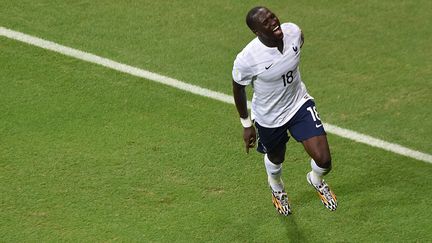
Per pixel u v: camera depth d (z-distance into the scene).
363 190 30.95
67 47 38.31
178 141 33.09
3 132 33.09
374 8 42.41
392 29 40.88
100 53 38.06
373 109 35.38
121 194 30.38
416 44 39.84
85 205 29.83
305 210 30.02
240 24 40.78
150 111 34.69
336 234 29.03
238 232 29.02
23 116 34.03
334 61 38.44
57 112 34.34
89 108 34.66
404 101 35.91
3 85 35.75
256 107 26.92
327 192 28.44
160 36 39.59
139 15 40.97
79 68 37.00
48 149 32.34
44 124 33.66
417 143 33.41
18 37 38.75
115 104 35.00
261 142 27.81
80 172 31.31
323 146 26.38
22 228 28.78
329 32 40.53
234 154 32.53
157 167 31.72
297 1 42.78
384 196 30.66
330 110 35.25
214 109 35.00
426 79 37.28
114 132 33.41
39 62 37.25
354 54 38.97
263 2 42.59
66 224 29.02
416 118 34.84
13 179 30.86
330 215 29.80
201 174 31.50
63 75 36.53
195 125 34.03
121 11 41.19
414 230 29.14
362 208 30.09
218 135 33.53
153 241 28.50
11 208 29.59
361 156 32.66
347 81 37.09
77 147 32.53
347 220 29.59
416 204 30.27
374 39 40.09
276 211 29.91
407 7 42.59
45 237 28.44
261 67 25.22
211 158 32.28
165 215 29.55
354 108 35.41
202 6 41.97
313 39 39.97
